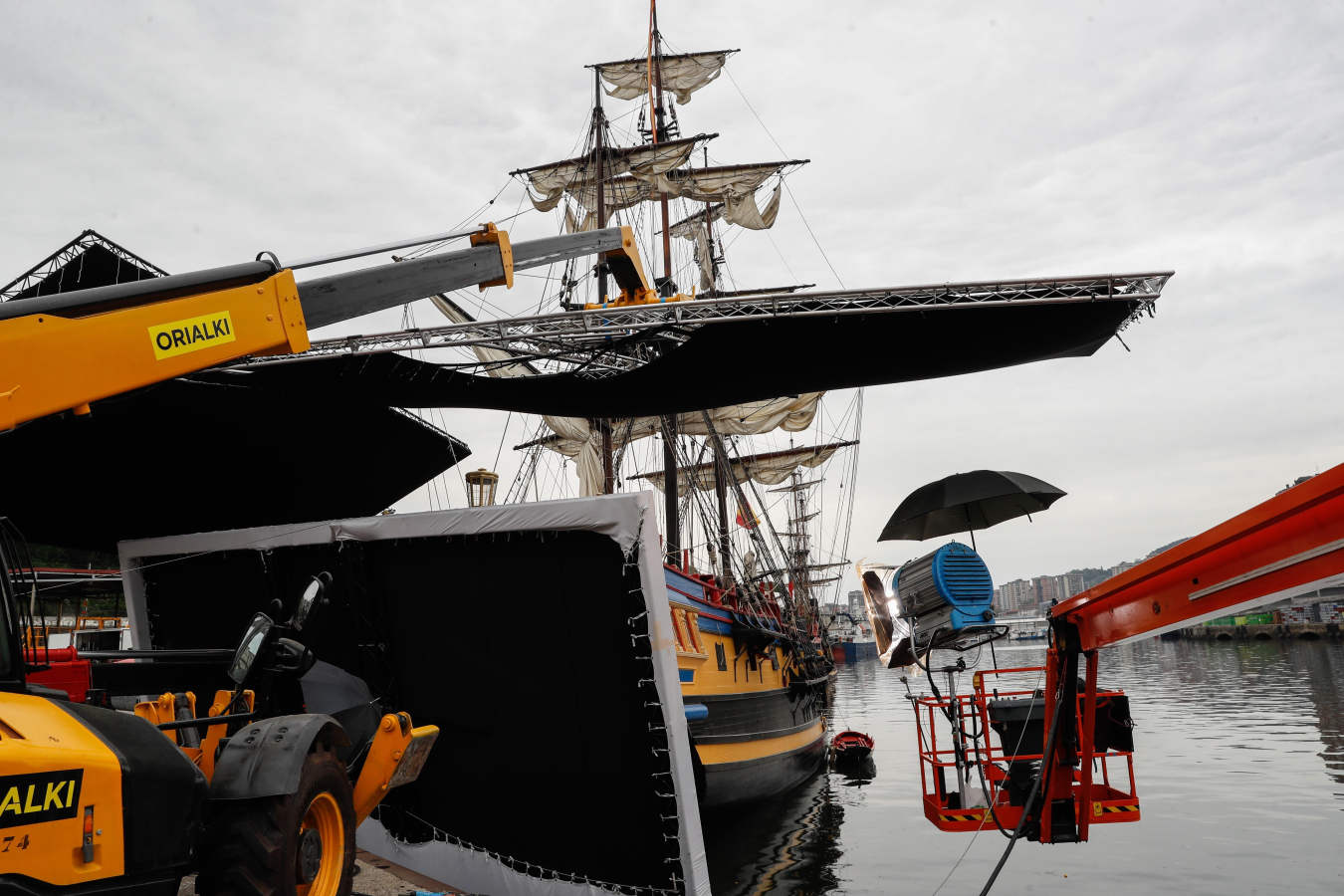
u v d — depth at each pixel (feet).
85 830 11.76
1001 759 28.78
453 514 23.18
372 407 56.18
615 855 23.50
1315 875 40.50
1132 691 162.09
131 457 53.01
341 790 16.33
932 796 30.68
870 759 92.89
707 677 55.57
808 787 74.84
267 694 18.16
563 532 22.43
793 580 101.50
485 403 54.90
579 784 23.63
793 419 118.52
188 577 28.91
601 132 118.73
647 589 21.45
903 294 44.06
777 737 66.85
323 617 26.17
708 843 54.60
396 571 24.76
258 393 50.14
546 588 23.03
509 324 46.14
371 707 22.65
